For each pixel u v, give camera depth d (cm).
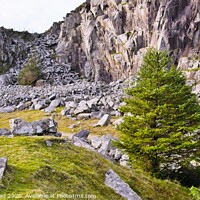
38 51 13650
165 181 2114
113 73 10206
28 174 1252
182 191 2047
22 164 1358
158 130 2314
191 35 7800
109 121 4891
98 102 5938
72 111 5712
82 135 3466
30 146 1644
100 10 10888
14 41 13562
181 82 2619
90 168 1650
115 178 1641
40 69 11738
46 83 10700
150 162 2341
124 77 9556
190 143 2234
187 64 7356
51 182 1266
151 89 2470
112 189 1523
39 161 1422
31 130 2220
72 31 12581
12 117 5762
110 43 10119
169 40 8000
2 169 1202
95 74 10919
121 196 1499
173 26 8031
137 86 2598
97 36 10825
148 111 2467
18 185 1149
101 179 1595
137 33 9125
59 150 1717
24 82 10738
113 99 6050
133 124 2475
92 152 1936
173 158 2364
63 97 7038
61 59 12612
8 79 11225
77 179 1375
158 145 2255
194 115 2384
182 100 2469
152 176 2264
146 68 2603
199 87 5906
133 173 1994
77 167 1530
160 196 1889
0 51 12281
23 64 12575
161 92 2386
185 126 2406
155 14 8606
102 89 7750
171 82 2530
